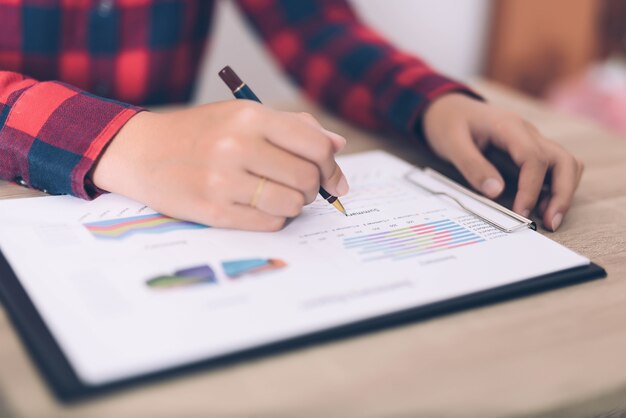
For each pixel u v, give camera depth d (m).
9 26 0.81
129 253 0.44
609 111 1.45
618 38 1.45
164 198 0.49
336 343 0.37
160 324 0.37
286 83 1.31
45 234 0.47
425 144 0.69
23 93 0.57
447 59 1.41
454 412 0.33
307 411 0.33
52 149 0.53
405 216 0.52
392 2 1.32
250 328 0.37
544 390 0.35
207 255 0.44
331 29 0.86
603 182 0.64
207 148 0.48
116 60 0.88
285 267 0.43
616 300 0.43
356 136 0.75
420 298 0.41
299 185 0.48
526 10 1.38
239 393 0.33
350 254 0.46
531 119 0.82
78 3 0.83
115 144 0.52
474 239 0.49
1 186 0.56
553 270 0.45
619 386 0.36
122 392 0.33
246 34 1.26
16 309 0.39
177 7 0.90
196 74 0.99
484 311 0.41
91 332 0.36
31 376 0.34
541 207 0.57
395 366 0.36
